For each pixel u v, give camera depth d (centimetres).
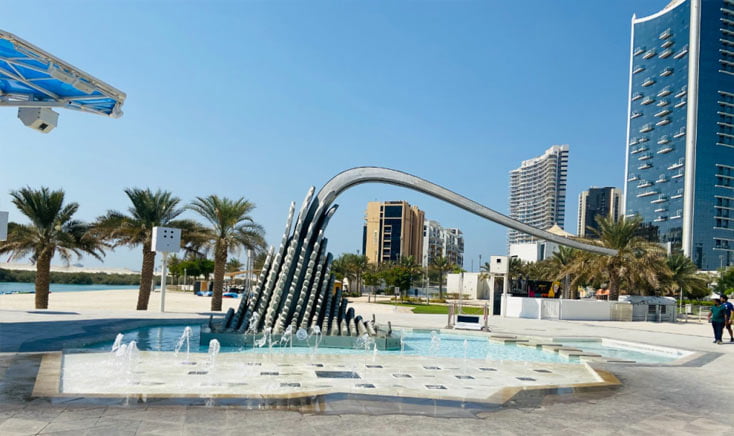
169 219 3061
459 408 745
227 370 1031
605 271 3825
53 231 2791
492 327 2514
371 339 1518
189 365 1070
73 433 557
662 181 13275
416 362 1246
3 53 1018
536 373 1145
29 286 8219
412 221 15038
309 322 1602
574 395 870
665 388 963
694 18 12794
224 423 614
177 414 644
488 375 1098
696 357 1495
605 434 640
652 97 13838
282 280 1577
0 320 1738
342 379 980
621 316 3572
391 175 1758
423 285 10775
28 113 1232
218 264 3152
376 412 696
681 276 4925
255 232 3189
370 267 9200
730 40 12862
